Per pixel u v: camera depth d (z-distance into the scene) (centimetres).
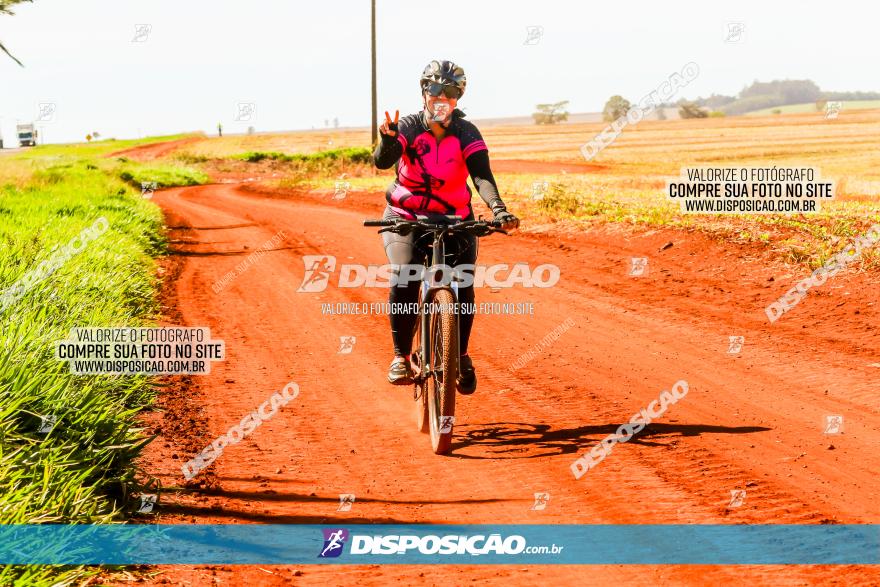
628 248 2216
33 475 646
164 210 4738
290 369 1227
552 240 2477
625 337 1373
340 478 784
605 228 2502
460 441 898
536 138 17038
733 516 665
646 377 1134
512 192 3872
